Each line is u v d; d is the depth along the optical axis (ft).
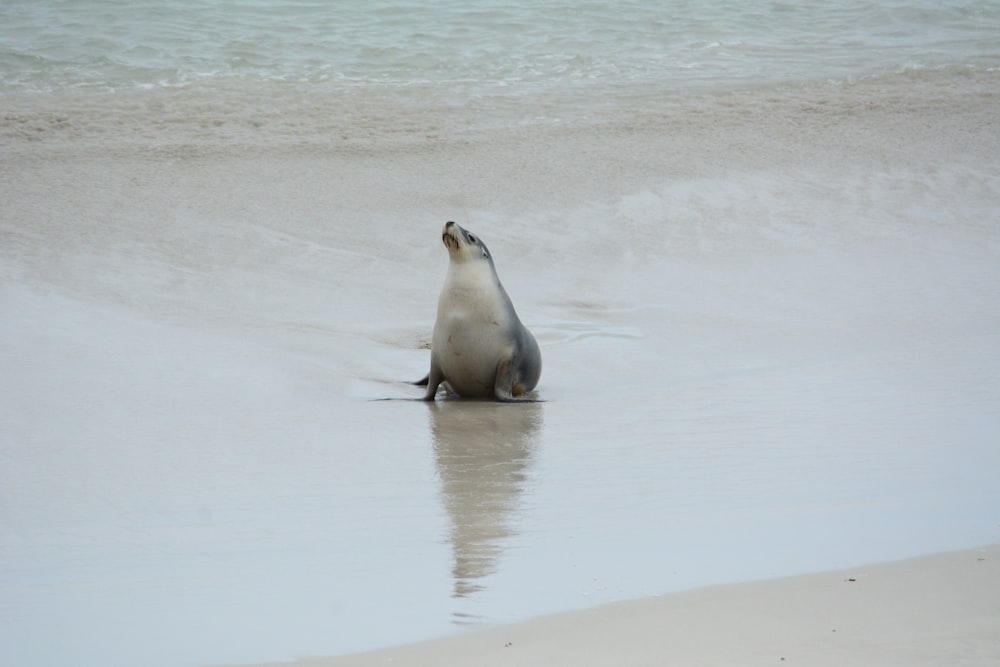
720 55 313.32
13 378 108.68
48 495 80.59
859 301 157.17
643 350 135.85
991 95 276.21
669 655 50.21
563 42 319.88
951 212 203.41
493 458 91.30
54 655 53.42
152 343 124.36
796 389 113.29
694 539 68.59
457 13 344.08
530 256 177.99
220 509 78.02
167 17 324.39
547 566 64.59
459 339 114.52
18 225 175.52
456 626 55.47
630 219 195.21
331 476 86.12
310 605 59.21
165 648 53.78
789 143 239.30
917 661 48.57
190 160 215.51
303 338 135.13
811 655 49.60
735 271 172.86
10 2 332.39
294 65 288.71
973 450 88.94
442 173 214.28
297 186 203.82
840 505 74.90
